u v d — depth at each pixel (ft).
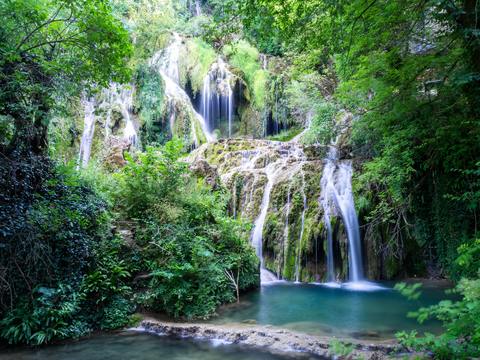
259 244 41.19
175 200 29.60
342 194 41.22
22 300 19.93
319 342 18.60
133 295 23.90
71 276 21.83
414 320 23.82
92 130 57.93
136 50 69.36
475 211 28.84
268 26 23.22
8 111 19.71
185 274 25.36
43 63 18.52
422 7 23.16
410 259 39.40
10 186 19.95
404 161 31.35
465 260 13.75
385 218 36.11
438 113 27.04
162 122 69.67
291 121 70.03
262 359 17.57
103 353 18.51
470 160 28.71
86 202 24.43
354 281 37.68
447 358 9.98
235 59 75.92
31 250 19.76
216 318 24.47
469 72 22.77
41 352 18.62
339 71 34.78
